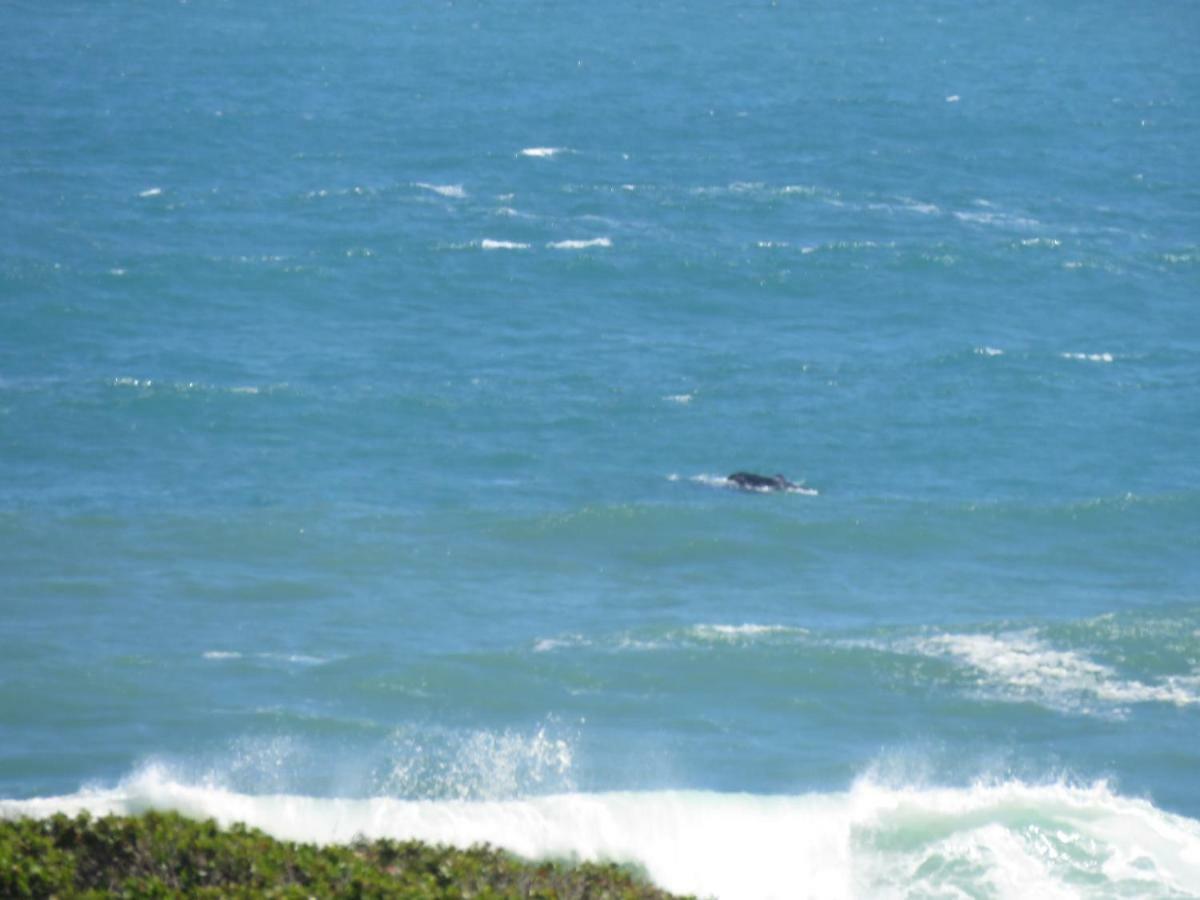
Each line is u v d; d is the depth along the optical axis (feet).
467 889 184.44
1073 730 314.55
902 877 241.76
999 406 578.25
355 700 320.70
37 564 397.60
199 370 586.86
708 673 338.54
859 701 327.06
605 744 302.66
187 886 176.14
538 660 343.05
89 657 338.75
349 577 398.21
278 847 186.80
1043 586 409.90
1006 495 488.44
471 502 460.96
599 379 591.78
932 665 344.69
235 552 412.36
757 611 385.09
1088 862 243.60
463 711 317.42
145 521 433.07
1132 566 426.92
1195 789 288.10
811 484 493.77
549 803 249.14
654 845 244.42
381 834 239.50
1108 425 560.61
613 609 383.65
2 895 170.60
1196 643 356.18
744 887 239.71
